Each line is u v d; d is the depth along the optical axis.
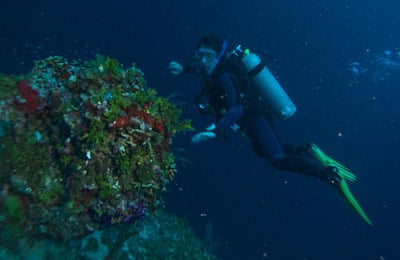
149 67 22.55
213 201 17.34
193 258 5.15
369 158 23.94
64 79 3.29
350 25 29.95
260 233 16.98
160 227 5.15
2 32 20.11
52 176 3.05
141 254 4.07
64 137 3.10
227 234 15.90
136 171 3.07
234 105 4.57
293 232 18.12
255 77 5.54
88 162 2.91
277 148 5.42
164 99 3.38
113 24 23.34
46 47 20.91
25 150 2.98
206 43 4.90
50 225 2.95
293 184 20.89
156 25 24.11
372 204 21.88
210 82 4.97
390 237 19.41
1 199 2.73
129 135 2.96
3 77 3.13
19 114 3.05
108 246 3.53
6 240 2.65
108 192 2.93
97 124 2.83
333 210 20.42
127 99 2.99
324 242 18.05
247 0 26.39
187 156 18.11
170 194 16.17
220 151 19.55
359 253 17.83
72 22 22.44
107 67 3.25
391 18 31.34
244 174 19.80
